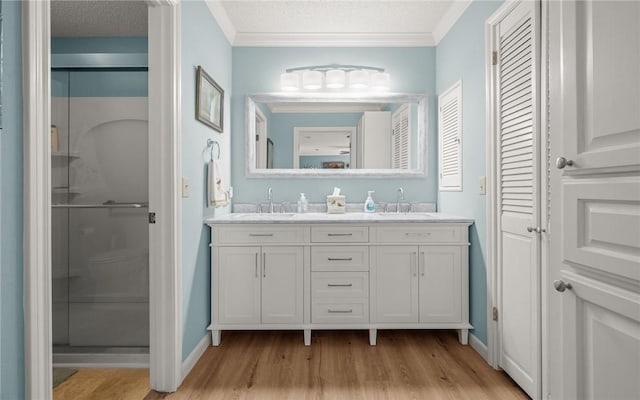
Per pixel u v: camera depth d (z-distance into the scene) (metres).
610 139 0.83
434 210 3.06
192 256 2.13
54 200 2.58
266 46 3.06
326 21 2.83
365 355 2.26
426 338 2.52
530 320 1.74
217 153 2.62
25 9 0.96
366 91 3.07
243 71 3.06
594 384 0.90
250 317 2.38
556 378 1.04
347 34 3.02
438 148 3.01
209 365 2.13
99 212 2.57
